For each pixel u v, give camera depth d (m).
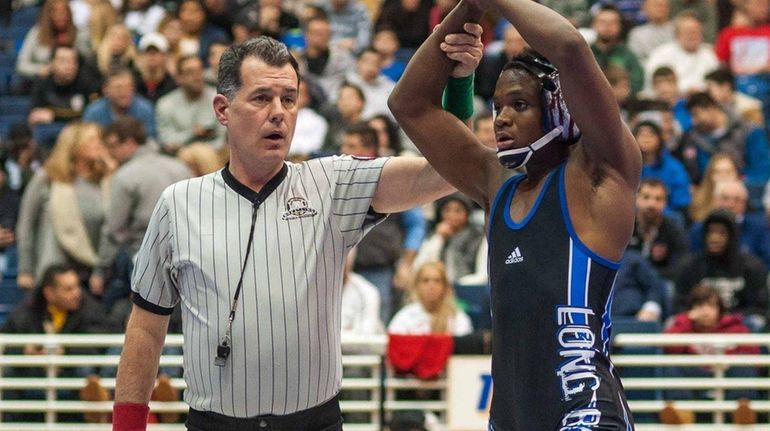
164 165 11.22
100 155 11.80
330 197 5.41
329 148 12.80
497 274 4.88
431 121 5.24
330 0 15.92
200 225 5.32
